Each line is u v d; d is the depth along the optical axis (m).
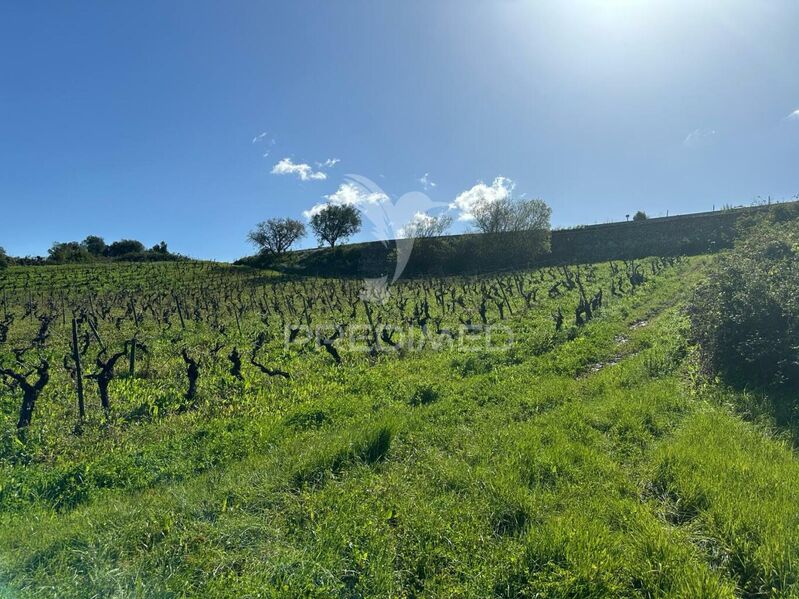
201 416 8.73
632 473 4.98
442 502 4.49
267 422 7.79
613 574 3.36
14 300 33.75
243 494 4.91
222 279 46.75
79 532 4.27
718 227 45.16
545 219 52.12
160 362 13.62
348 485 4.95
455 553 3.72
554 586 3.25
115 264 58.84
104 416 8.79
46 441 7.68
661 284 22.73
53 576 3.63
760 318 7.79
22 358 14.47
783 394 6.76
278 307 26.53
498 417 7.08
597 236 54.56
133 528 4.28
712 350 8.48
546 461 5.14
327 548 3.82
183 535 4.05
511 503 4.33
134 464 6.30
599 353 11.10
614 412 6.66
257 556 3.79
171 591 3.40
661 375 8.61
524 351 12.09
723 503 4.07
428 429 6.66
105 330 20.53
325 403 8.63
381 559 3.67
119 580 3.52
